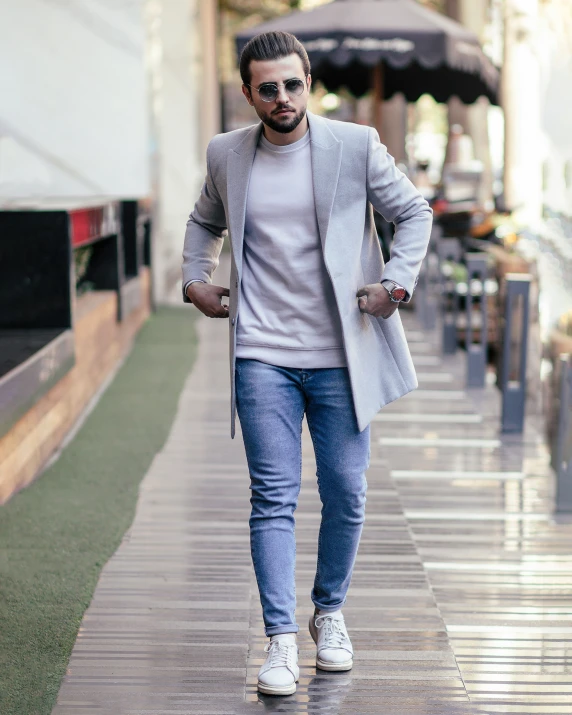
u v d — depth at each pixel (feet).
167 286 57.67
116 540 19.98
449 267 47.80
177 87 61.11
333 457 14.12
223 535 20.49
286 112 13.04
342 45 49.24
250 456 14.17
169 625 16.25
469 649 15.55
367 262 14.14
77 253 34.71
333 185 13.41
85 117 44.75
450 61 49.60
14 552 19.16
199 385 35.53
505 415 29.35
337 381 13.93
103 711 13.52
